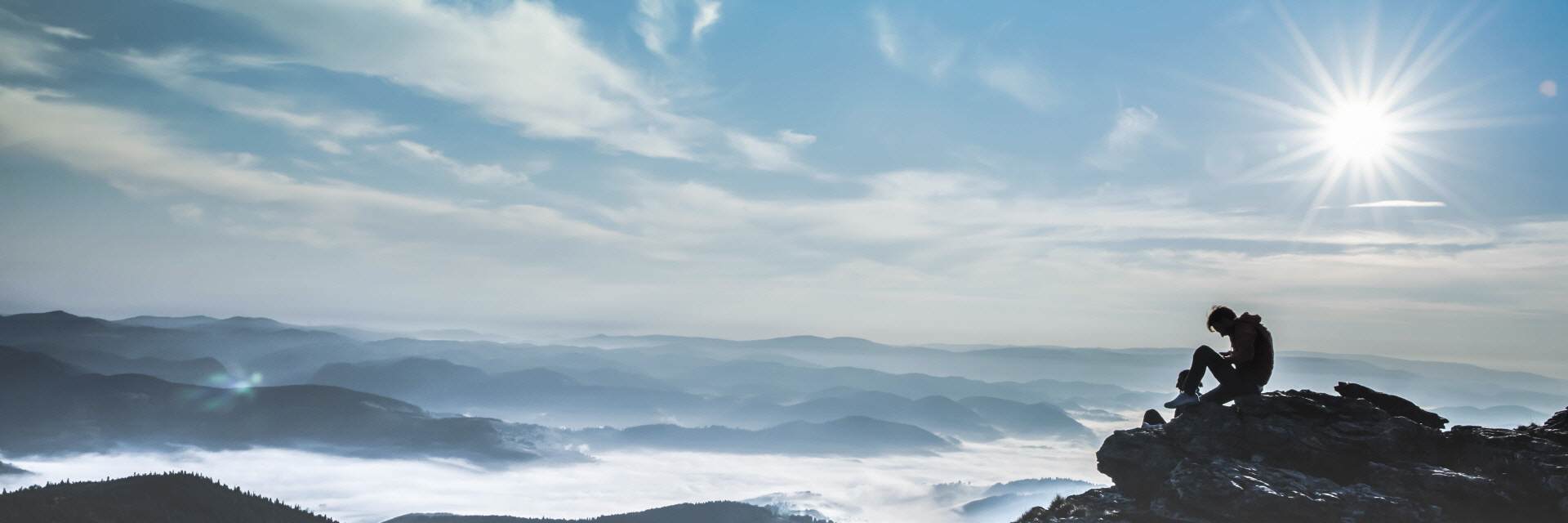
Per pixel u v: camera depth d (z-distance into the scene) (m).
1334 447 20.70
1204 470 19.77
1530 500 18.98
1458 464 20.75
